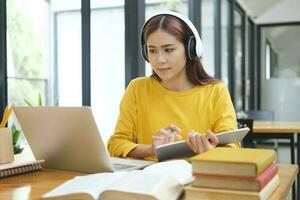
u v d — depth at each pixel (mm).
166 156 1088
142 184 726
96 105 2680
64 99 3156
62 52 3336
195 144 1059
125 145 1312
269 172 786
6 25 2420
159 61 1298
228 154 794
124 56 2398
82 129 939
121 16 2645
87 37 2438
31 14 3408
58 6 3424
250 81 7090
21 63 3170
